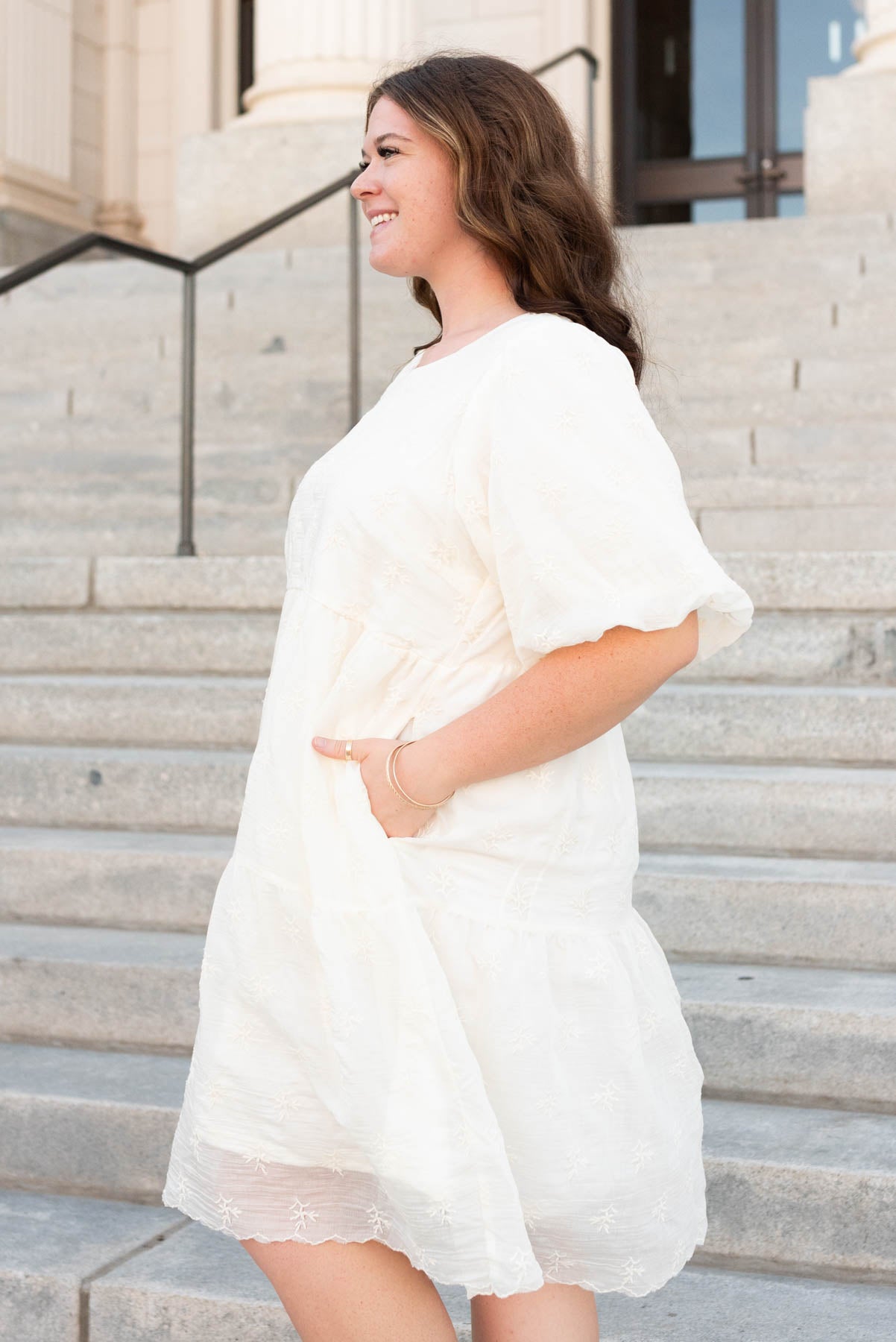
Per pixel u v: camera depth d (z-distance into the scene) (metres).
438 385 1.50
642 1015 1.52
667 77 9.80
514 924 1.44
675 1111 1.54
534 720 1.40
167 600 4.31
